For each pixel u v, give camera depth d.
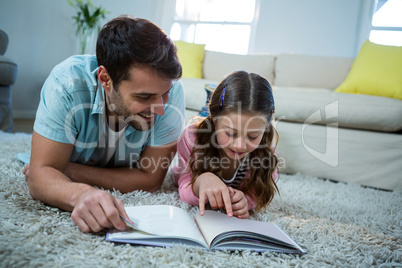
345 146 1.87
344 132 1.88
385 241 0.93
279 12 3.45
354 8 3.18
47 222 0.77
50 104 0.91
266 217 1.00
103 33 0.83
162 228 0.75
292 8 3.40
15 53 3.21
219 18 4.01
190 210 1.02
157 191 1.21
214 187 0.90
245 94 0.93
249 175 1.13
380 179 1.79
